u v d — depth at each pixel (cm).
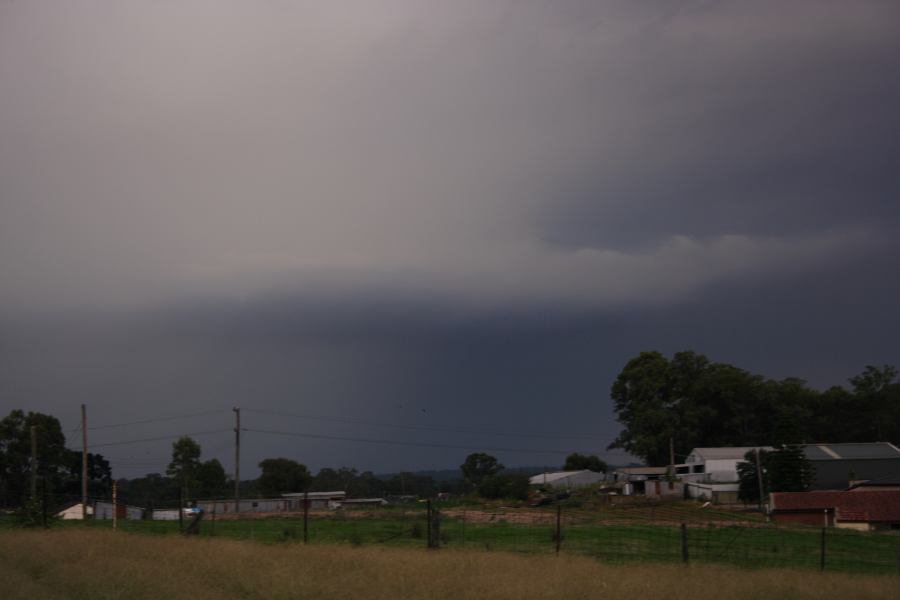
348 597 1827
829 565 2998
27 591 1733
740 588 1995
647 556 3083
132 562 2170
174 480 8500
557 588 1920
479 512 6041
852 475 7350
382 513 5875
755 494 6788
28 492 6322
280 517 5591
